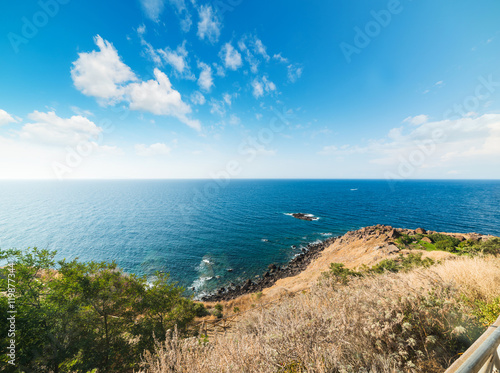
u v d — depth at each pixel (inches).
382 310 119.8
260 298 796.0
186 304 369.7
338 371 89.4
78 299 283.6
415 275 155.4
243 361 97.0
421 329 107.5
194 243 1907.0
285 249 1712.6
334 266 714.8
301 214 2950.3
